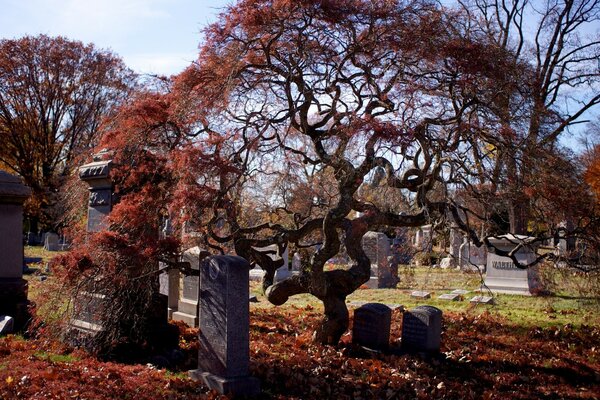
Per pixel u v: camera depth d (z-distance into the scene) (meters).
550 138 11.53
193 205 9.59
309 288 10.93
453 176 10.34
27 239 49.06
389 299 18.53
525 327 14.05
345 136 9.95
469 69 10.12
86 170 11.20
